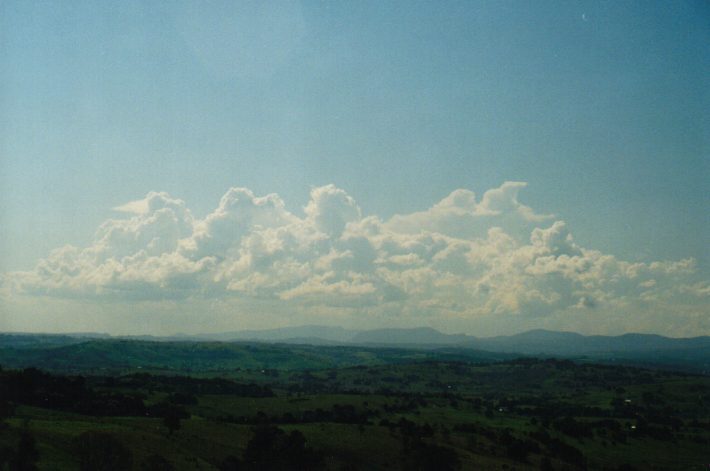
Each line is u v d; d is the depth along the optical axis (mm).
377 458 166750
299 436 152625
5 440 114062
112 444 118750
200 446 148375
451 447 188375
